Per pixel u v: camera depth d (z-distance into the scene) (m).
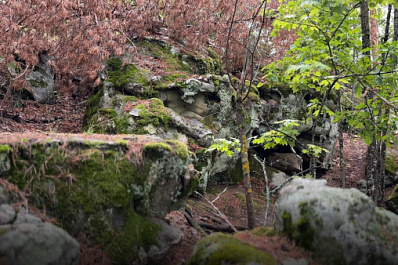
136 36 6.55
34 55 5.56
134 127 5.18
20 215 2.16
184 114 5.88
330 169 8.06
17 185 2.42
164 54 6.46
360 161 8.45
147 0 6.23
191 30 6.59
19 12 5.05
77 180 2.58
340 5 3.74
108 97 5.71
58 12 5.18
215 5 6.62
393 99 4.38
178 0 6.24
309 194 2.36
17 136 2.74
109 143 2.76
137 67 5.96
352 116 4.80
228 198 5.84
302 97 7.39
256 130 6.95
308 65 3.82
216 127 5.99
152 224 2.85
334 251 2.16
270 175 7.04
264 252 2.16
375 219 2.27
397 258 2.18
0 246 1.76
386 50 4.19
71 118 6.48
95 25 5.53
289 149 7.52
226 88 6.23
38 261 1.82
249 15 6.68
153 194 2.96
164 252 2.75
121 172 2.70
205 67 6.55
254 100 6.62
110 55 6.10
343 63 4.52
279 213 2.50
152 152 2.88
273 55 7.87
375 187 5.62
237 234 2.66
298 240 2.29
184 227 3.83
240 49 7.07
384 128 4.67
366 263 2.15
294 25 4.30
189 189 3.29
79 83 7.14
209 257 2.18
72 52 5.63
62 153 2.60
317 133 7.48
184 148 3.15
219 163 6.14
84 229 2.53
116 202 2.62
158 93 5.75
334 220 2.18
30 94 6.63
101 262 2.45
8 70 5.83
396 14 5.43
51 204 2.49
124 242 2.59
